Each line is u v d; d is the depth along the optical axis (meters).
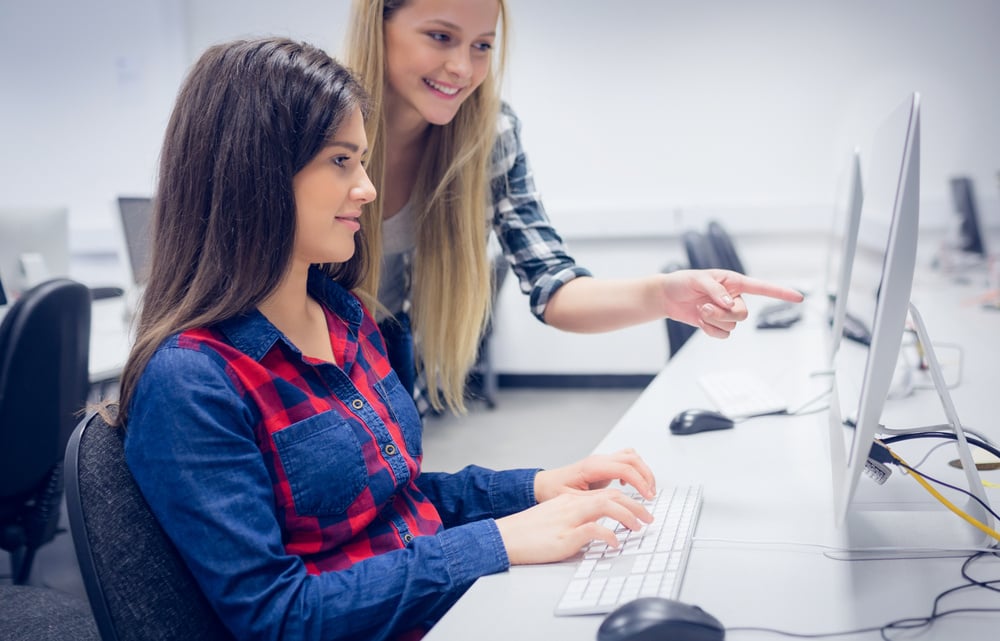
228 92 0.81
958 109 4.02
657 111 4.35
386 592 0.77
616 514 0.85
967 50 3.98
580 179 4.48
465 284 1.33
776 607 0.72
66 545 2.54
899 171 0.74
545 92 4.44
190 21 4.63
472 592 0.78
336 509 0.84
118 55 4.65
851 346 1.08
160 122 4.67
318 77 0.83
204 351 0.79
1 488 1.68
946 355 1.82
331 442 0.84
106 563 0.72
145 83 4.65
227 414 0.77
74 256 4.84
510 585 0.80
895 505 0.96
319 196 0.83
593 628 0.70
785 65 4.20
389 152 1.28
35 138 4.80
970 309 2.48
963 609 0.70
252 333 0.83
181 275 0.83
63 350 1.75
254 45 0.83
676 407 1.51
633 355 4.59
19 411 1.66
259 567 0.73
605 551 0.86
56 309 1.71
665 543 0.85
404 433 1.00
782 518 0.94
